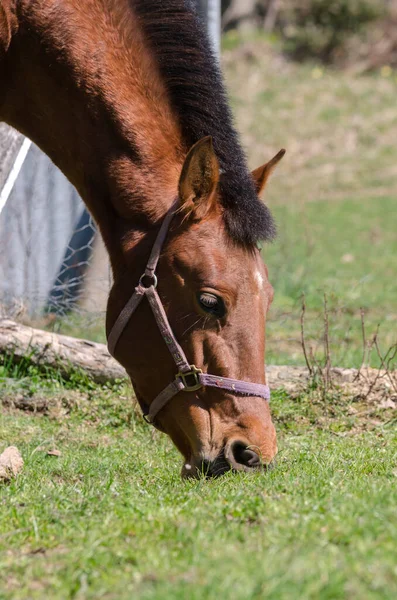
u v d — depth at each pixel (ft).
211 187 26.30
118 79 28.12
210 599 15.81
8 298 58.08
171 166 27.99
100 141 28.25
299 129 164.55
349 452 32.71
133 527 20.70
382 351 56.95
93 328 56.13
